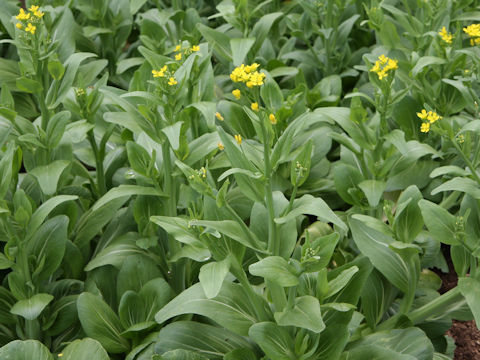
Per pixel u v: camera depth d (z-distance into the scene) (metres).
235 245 2.87
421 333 3.21
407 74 4.71
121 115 3.40
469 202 3.39
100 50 5.92
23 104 5.32
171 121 3.22
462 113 4.89
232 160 2.62
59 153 3.88
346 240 4.12
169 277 3.76
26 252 3.38
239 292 3.14
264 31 5.12
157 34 5.40
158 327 3.44
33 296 3.31
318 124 4.81
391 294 3.61
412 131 4.57
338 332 3.00
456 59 4.32
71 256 3.75
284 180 4.39
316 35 6.12
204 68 3.54
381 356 3.03
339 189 3.80
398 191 4.52
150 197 3.62
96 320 3.34
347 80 5.54
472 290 3.16
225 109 4.48
